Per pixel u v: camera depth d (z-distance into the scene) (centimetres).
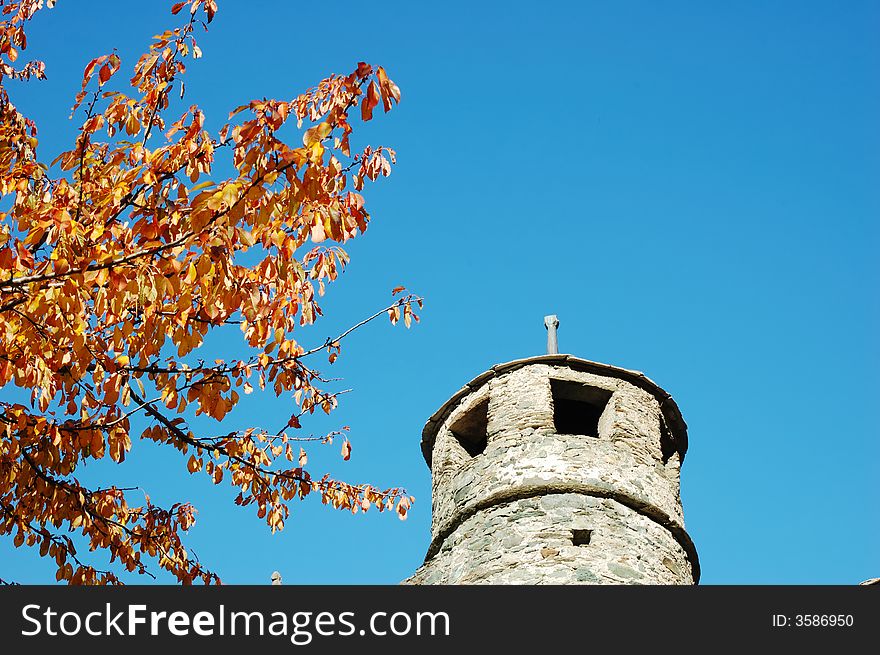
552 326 2153
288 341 877
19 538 864
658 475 1859
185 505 971
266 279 761
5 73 922
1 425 799
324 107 729
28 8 912
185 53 841
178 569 957
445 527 1833
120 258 711
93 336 793
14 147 827
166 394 817
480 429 2030
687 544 1820
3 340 722
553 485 1761
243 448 966
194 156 750
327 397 948
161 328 753
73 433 827
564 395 1988
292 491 984
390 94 712
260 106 711
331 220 720
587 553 1664
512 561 1672
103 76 816
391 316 955
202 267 705
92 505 912
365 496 1026
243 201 697
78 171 794
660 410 1991
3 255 701
